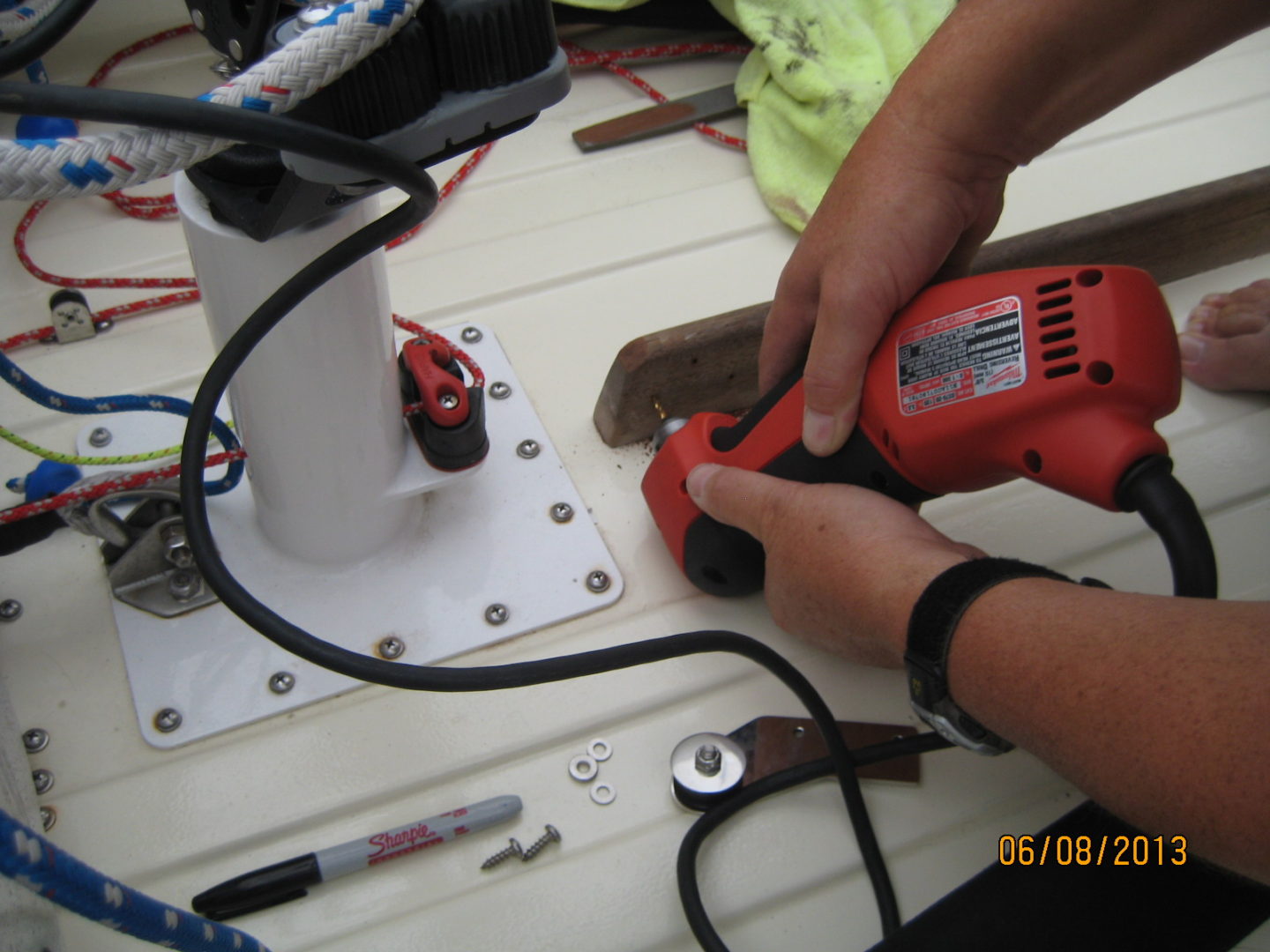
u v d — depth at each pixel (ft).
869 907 2.49
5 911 1.72
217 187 1.98
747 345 3.24
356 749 2.64
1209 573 2.00
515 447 3.27
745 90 4.31
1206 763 1.60
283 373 2.26
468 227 3.94
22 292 3.59
